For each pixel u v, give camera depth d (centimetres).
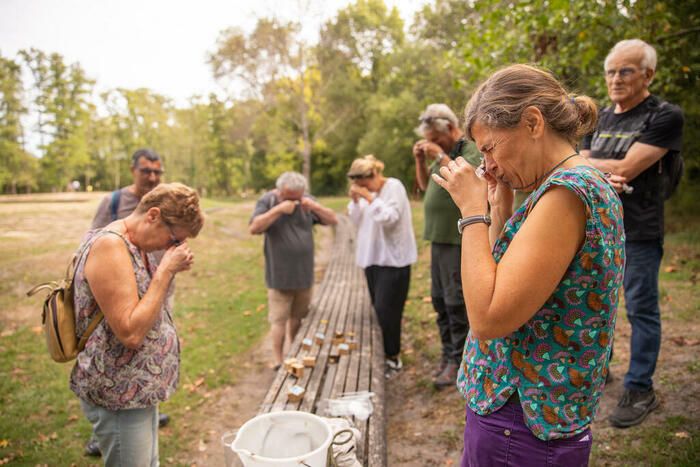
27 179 4472
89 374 201
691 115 702
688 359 340
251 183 5553
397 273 424
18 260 988
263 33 2950
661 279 542
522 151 121
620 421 279
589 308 115
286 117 3469
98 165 5444
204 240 1310
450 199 352
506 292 111
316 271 1004
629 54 268
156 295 200
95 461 333
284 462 157
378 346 406
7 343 564
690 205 927
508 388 125
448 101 1162
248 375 486
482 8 584
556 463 121
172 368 219
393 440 328
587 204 110
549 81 123
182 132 5625
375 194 438
